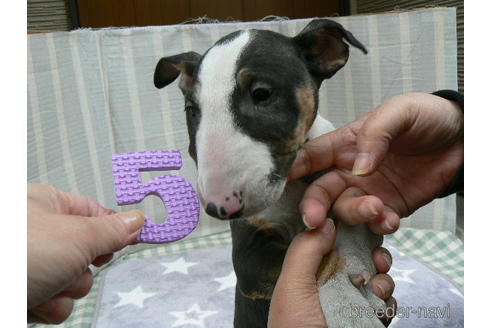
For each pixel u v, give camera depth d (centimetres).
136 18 99
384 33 75
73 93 69
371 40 76
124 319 62
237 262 43
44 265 34
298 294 35
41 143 63
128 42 74
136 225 38
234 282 69
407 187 44
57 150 66
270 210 42
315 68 42
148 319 61
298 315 35
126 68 75
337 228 40
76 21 96
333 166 42
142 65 75
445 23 71
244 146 34
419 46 73
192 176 81
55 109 66
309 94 39
